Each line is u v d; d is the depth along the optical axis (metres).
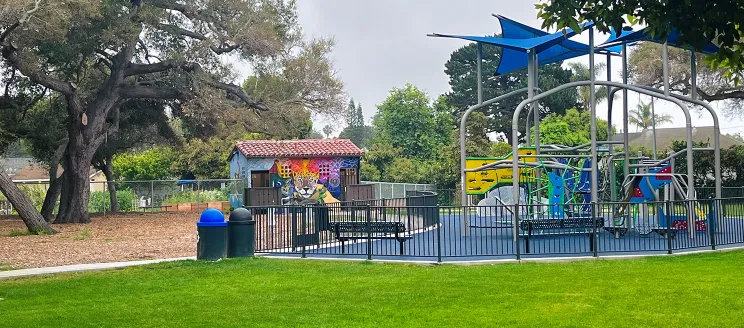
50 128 38.34
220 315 9.56
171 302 10.63
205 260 15.58
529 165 20.95
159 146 46.53
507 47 20.58
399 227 16.16
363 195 37.12
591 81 19.16
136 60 36.62
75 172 34.16
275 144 42.34
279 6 35.88
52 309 10.23
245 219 16.14
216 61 35.03
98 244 21.53
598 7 7.78
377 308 9.83
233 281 12.62
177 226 29.80
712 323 8.50
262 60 34.84
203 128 41.59
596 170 18.92
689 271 12.61
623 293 10.55
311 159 41.06
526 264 14.05
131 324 9.09
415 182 52.91
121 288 12.12
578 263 14.06
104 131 36.88
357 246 16.44
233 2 33.38
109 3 30.91
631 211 21.20
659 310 9.29
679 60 36.28
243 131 43.31
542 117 59.25
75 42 31.34
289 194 40.53
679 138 54.09
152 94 35.41
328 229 17.31
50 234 26.23
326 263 14.85
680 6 7.26
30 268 15.38
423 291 11.10
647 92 19.06
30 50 30.84
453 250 16.64
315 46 35.66
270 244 18.52
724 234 16.80
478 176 24.75
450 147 50.50
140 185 46.38
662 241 17.25
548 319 8.87
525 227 16.55
